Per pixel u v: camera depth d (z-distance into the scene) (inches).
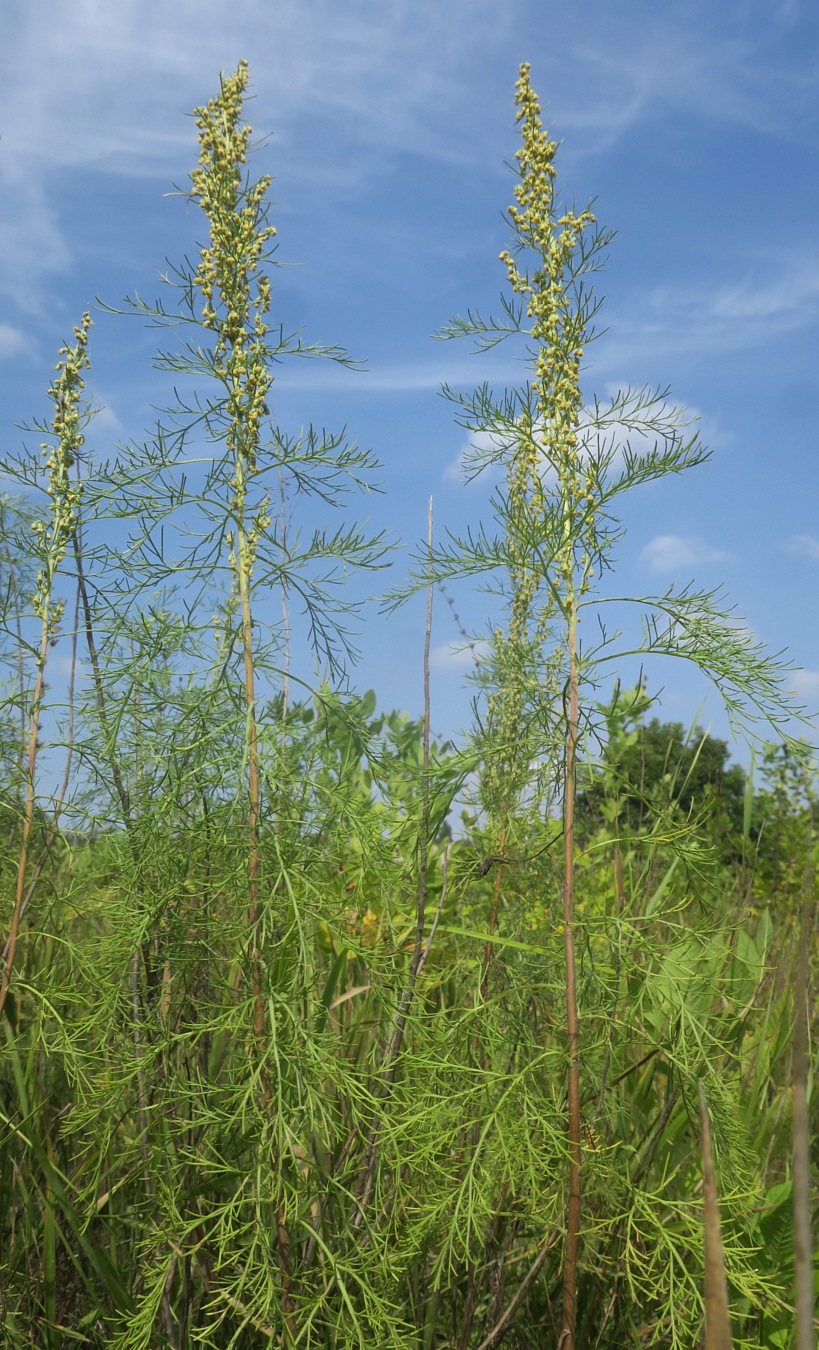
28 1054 92.0
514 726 92.9
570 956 74.7
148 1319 71.7
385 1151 77.5
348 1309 71.7
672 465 72.9
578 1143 72.4
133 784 85.7
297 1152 76.0
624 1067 90.0
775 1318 80.7
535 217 78.2
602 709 79.0
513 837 92.8
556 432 76.9
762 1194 80.5
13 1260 85.0
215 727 80.4
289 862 76.1
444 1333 93.0
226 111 77.1
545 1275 90.8
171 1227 74.8
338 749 88.4
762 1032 96.4
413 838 94.2
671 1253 71.4
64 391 87.4
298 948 77.9
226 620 81.3
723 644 73.7
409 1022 85.4
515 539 78.5
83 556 86.3
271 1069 73.6
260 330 77.7
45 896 94.0
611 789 84.4
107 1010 79.1
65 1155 94.2
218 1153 77.4
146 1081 79.7
